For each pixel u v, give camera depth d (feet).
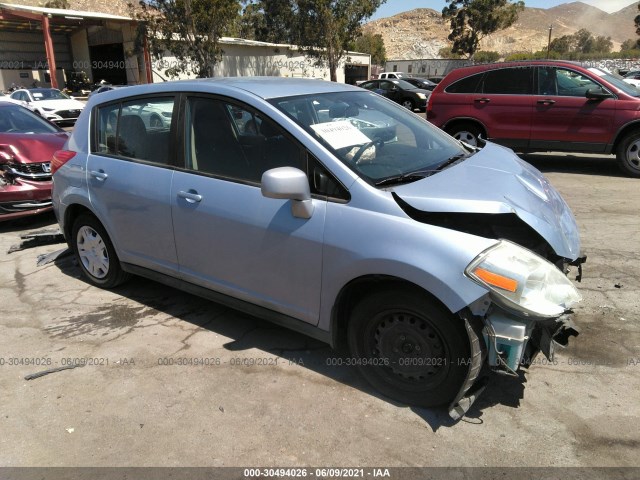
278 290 10.22
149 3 75.87
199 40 76.54
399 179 9.49
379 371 9.43
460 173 9.96
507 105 28.91
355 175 9.20
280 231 9.77
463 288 7.95
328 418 9.02
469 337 8.06
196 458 8.18
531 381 9.88
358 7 95.09
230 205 10.50
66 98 66.33
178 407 9.42
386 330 9.17
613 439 8.33
